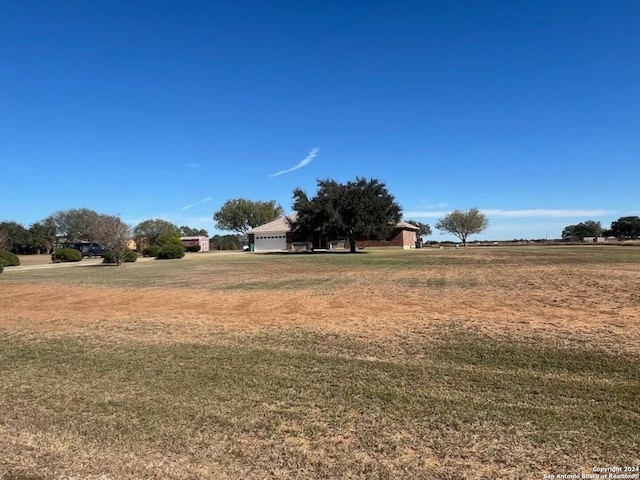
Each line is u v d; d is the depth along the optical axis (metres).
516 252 39.06
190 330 9.22
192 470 3.80
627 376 5.83
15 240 75.62
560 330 8.20
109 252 34.38
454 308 10.70
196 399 5.41
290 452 4.05
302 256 39.16
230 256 44.59
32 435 4.55
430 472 3.65
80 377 6.39
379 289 14.52
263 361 6.91
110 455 4.09
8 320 10.86
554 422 4.47
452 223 86.62
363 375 6.14
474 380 5.83
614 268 20.08
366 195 45.38
